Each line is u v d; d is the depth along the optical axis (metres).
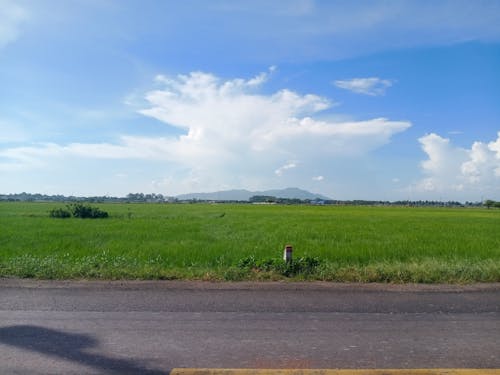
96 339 4.88
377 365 4.26
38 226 25.03
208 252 12.89
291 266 9.20
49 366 4.15
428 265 9.54
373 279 8.44
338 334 5.13
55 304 6.34
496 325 5.55
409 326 5.47
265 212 56.59
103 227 24.55
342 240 17.94
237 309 6.14
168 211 55.97
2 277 8.53
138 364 4.21
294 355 4.48
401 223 32.12
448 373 4.09
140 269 9.05
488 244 16.16
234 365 4.22
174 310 6.06
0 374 3.96
